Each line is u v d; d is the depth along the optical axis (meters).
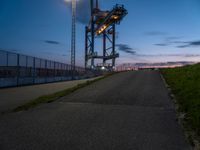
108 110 9.33
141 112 8.94
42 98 12.59
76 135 5.96
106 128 6.65
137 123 7.25
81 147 5.12
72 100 12.05
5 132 6.18
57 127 6.72
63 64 40.50
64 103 11.11
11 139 5.61
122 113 8.74
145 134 6.10
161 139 5.71
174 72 30.38
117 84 20.66
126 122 7.36
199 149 5.03
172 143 5.43
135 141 5.55
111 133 6.16
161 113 8.73
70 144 5.30
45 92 17.58
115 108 9.77
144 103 10.99
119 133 6.17
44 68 32.44
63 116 8.20
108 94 14.14
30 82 27.86
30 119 7.71
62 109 9.55
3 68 22.53
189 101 9.73
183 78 19.91
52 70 35.38
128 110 9.32
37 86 24.12
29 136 5.84
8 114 8.55
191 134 5.97
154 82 21.81
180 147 5.19
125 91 15.45
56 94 14.13
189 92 12.07
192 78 18.56
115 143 5.39
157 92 14.77
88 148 5.06
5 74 22.95
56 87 22.61
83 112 8.91
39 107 10.02
